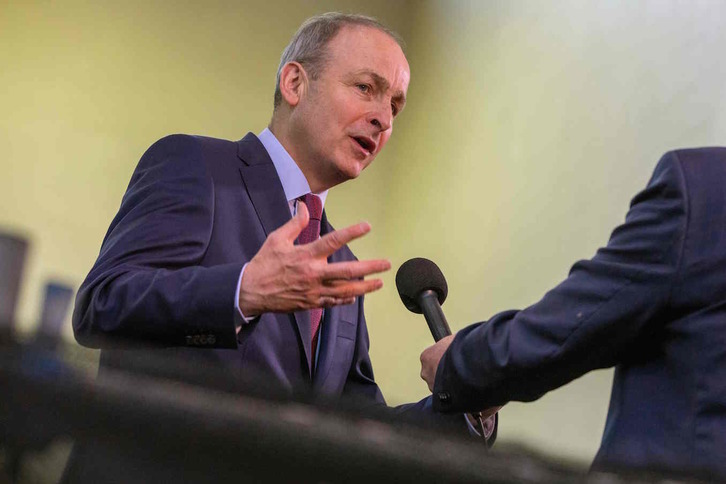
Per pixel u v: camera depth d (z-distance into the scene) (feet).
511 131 17.53
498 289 16.78
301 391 2.61
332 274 5.70
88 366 2.46
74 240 18.85
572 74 16.10
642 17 14.55
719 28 12.80
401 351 19.33
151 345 6.02
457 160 19.21
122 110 19.83
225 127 20.48
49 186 18.99
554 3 17.03
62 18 19.84
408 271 7.18
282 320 6.75
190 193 6.70
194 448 2.40
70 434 2.37
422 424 2.78
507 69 18.17
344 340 7.25
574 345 4.90
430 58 21.17
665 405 4.67
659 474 3.40
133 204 6.77
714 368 4.60
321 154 7.44
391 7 22.15
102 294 6.14
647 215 4.98
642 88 14.20
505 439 3.07
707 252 4.79
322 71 7.59
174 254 6.44
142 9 20.43
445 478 2.62
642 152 13.88
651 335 4.93
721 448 4.39
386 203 21.25
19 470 2.43
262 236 6.89
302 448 2.48
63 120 19.38
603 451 4.72
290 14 21.49
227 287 5.81
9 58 19.36
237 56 20.92
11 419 2.35
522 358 4.98
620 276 4.89
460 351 5.36
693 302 4.76
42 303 2.59
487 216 17.67
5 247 2.77
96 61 19.85
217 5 20.99
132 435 2.37
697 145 12.73
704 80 12.85
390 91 7.69
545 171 16.26
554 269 15.38
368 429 2.62
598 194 14.69
